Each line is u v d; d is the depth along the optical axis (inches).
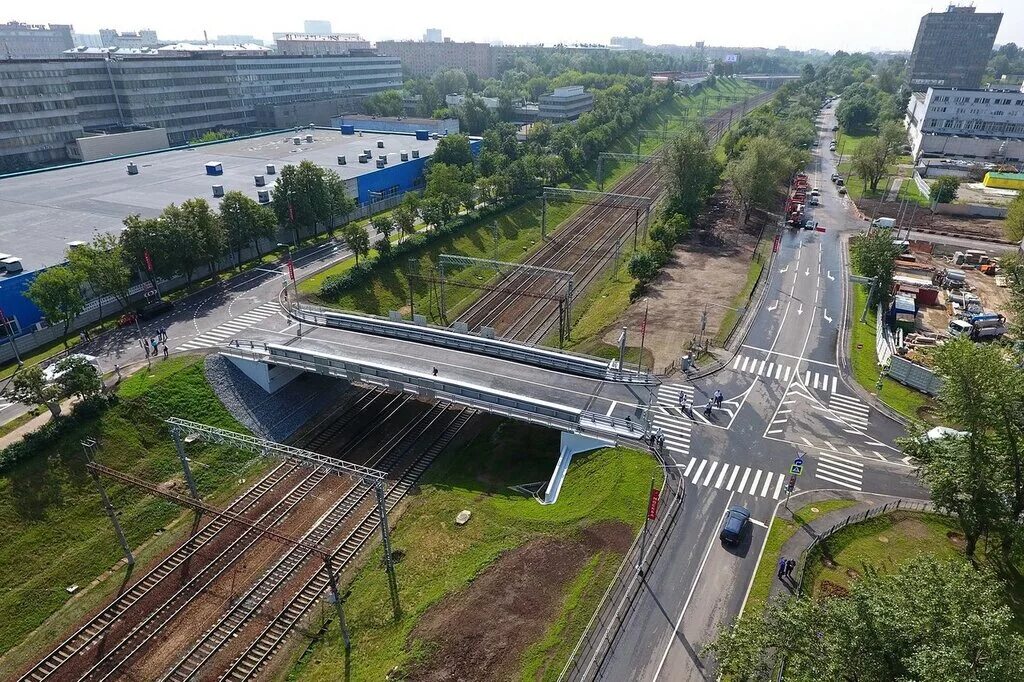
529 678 1533.0
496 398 2455.7
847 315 3513.8
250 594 1946.4
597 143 6973.4
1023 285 3075.8
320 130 7214.6
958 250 4554.6
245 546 2127.2
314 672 1676.9
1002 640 1033.5
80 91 6486.2
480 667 1573.6
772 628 1275.8
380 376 2615.7
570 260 4598.9
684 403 2628.0
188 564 2059.5
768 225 5103.3
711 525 1995.6
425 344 3026.6
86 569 2012.8
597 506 2084.2
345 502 2321.6
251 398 2763.3
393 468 2508.6
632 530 1971.0
